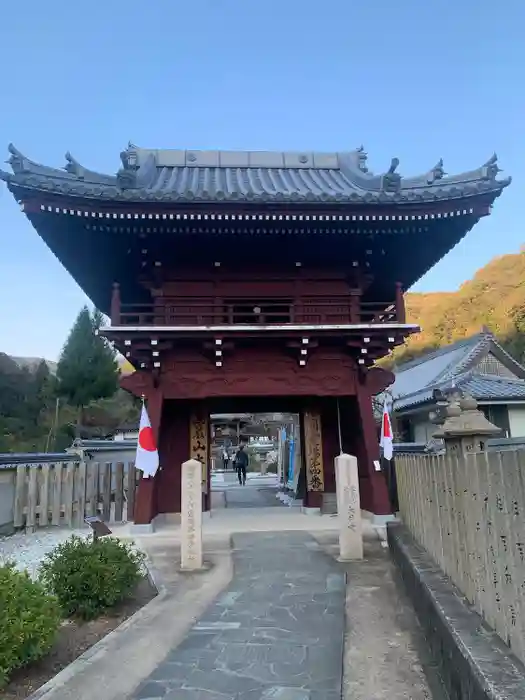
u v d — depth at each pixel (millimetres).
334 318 13133
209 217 11328
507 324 60969
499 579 3727
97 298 16672
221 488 26109
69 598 6262
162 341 12117
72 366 43844
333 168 16734
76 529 12789
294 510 15820
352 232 12273
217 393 12648
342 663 4875
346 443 15148
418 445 16750
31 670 4840
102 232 11875
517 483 3443
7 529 12203
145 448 11977
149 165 15109
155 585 7695
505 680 2912
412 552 7137
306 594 7078
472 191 11414
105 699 4242
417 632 5578
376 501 12438
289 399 16047
